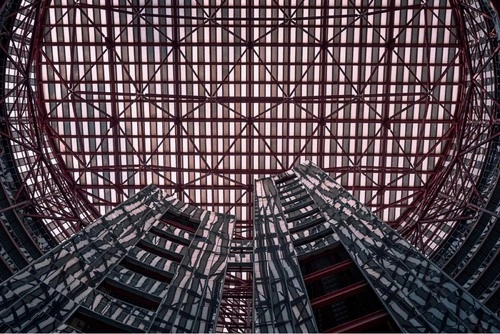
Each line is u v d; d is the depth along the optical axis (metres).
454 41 34.78
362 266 18.81
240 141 37.75
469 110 34.88
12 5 27.53
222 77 36.38
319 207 25.38
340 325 16.38
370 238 20.66
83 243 21.03
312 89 36.41
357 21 35.06
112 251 21.31
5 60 29.06
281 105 36.88
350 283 18.58
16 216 29.61
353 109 36.88
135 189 39.03
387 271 18.16
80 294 17.95
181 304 18.72
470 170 33.59
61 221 36.47
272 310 17.38
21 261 28.47
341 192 26.05
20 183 31.70
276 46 35.28
